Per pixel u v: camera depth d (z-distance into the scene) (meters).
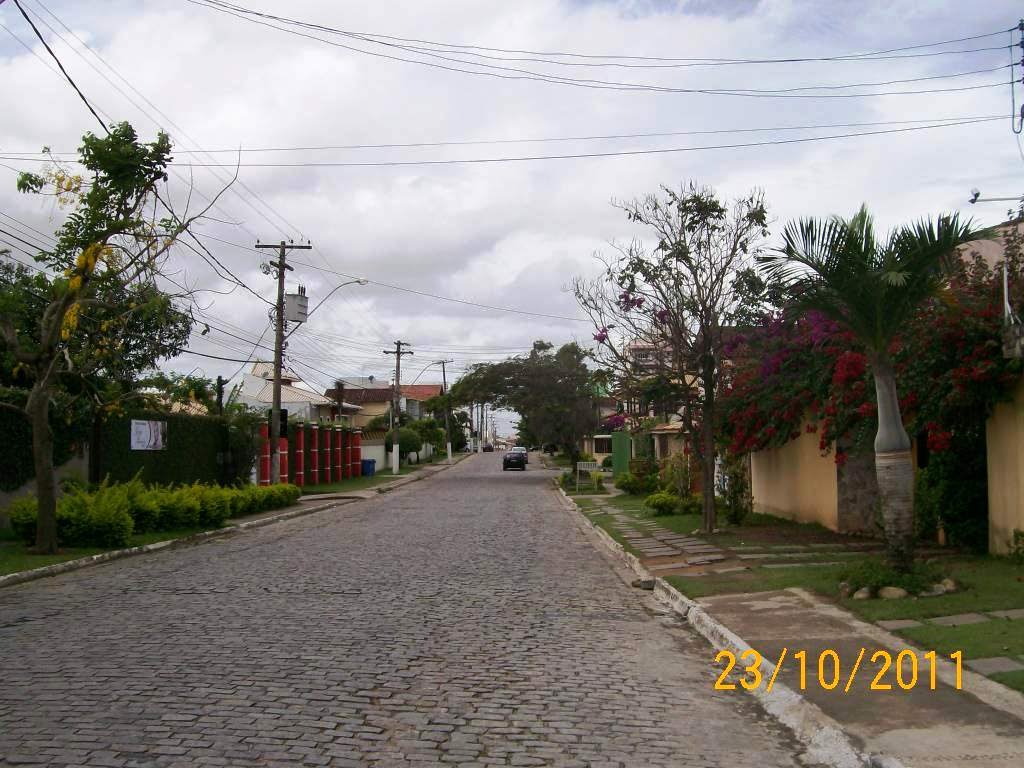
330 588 12.24
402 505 31.89
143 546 16.98
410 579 13.25
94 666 7.57
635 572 14.42
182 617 9.95
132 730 5.83
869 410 13.48
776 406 17.98
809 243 10.15
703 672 7.93
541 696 6.95
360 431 57.25
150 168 14.34
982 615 8.91
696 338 17.73
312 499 33.81
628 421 26.41
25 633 9.03
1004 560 11.88
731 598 10.93
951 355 12.50
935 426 12.91
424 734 5.93
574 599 11.80
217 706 6.39
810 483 19.44
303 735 5.82
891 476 10.37
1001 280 12.57
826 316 11.00
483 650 8.51
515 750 5.68
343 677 7.30
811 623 9.29
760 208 17.05
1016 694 6.53
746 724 6.41
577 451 49.28
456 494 38.81
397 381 63.88
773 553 15.13
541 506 31.44
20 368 18.06
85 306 16.20
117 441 21.95
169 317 16.97
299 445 40.56
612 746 5.83
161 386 19.36
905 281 9.70
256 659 7.88
